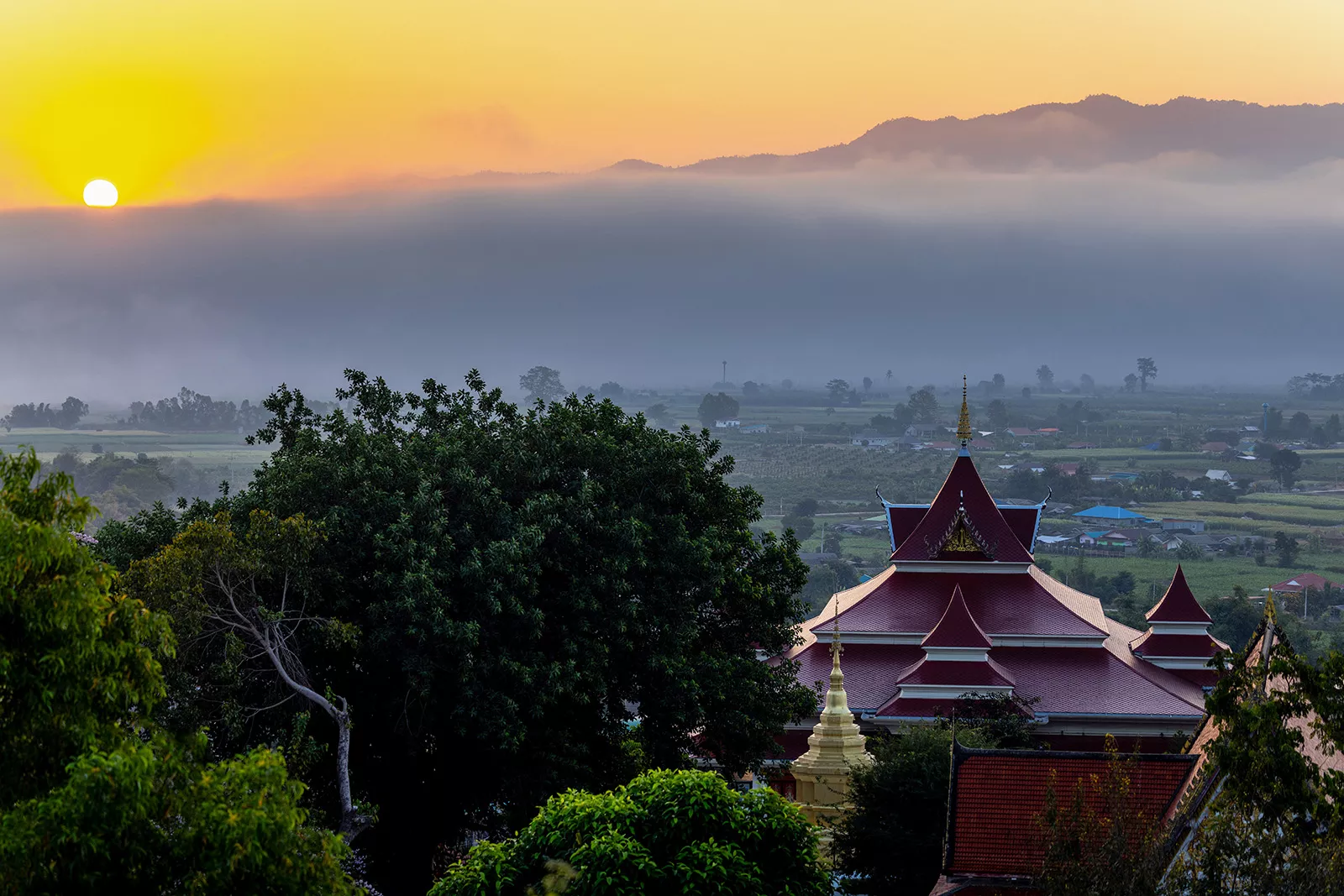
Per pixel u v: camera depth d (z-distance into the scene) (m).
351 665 44.59
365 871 42.47
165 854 22.70
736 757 52.00
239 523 44.97
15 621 23.97
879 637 63.25
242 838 22.52
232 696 40.38
